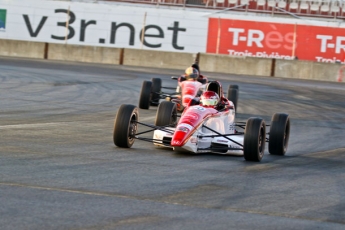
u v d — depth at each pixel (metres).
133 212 21.39
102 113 55.94
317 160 37.53
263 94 86.44
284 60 126.56
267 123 57.84
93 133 42.75
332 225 21.44
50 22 149.38
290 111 69.00
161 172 29.38
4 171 26.70
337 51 139.50
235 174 30.33
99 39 148.50
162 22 146.62
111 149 35.69
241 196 25.19
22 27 149.62
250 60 127.69
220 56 129.12
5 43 138.25
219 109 39.44
